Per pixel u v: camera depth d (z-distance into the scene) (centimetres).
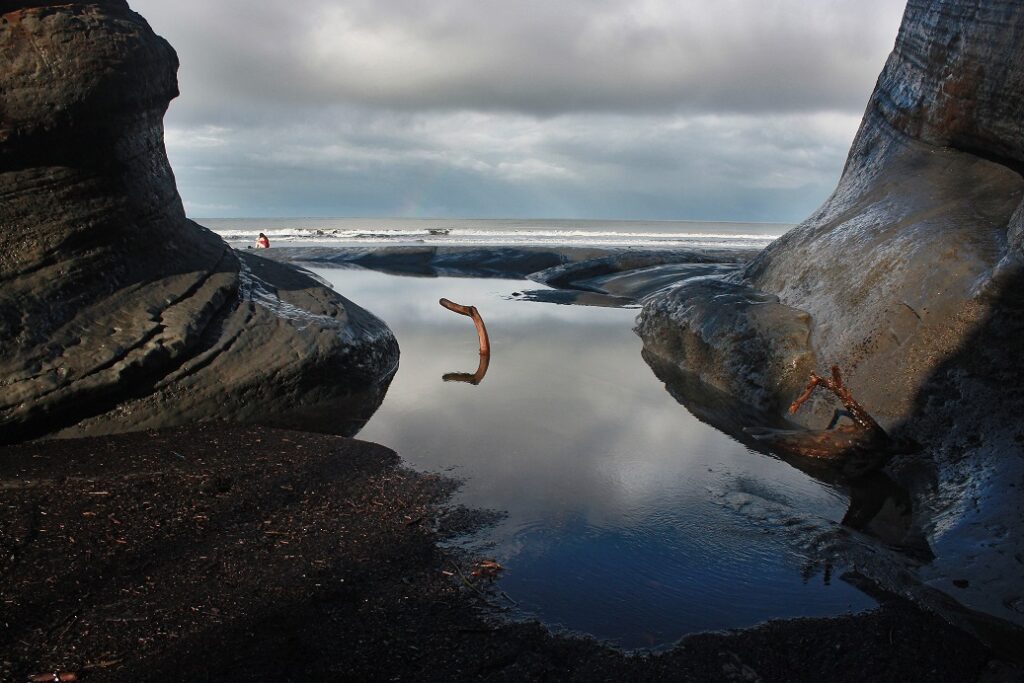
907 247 638
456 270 1881
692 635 319
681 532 422
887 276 636
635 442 583
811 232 858
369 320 815
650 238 4919
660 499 470
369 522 417
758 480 507
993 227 588
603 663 298
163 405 586
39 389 529
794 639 318
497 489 479
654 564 384
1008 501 397
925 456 499
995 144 639
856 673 295
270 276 789
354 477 482
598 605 343
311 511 426
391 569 367
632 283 1439
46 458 490
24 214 573
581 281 1577
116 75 607
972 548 378
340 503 440
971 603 341
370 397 696
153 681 275
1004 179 645
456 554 387
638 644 313
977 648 312
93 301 590
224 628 309
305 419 625
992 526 387
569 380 776
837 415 590
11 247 565
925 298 571
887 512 455
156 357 584
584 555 392
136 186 660
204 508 418
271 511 422
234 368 623
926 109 760
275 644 300
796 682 289
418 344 938
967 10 685
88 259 599
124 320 591
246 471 478
